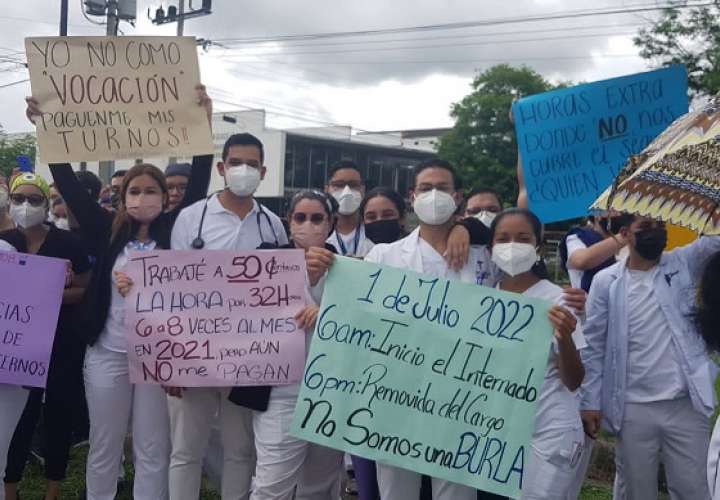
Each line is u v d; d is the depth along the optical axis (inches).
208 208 178.5
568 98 198.8
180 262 166.6
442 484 145.9
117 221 179.9
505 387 138.5
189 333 166.1
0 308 171.8
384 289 144.2
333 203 217.9
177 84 181.5
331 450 169.0
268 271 165.9
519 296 139.3
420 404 141.1
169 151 180.2
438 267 151.8
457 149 1921.8
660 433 164.4
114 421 178.5
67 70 177.2
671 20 970.7
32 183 187.5
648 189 111.6
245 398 161.8
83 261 198.2
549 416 145.7
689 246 167.9
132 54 179.8
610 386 167.9
